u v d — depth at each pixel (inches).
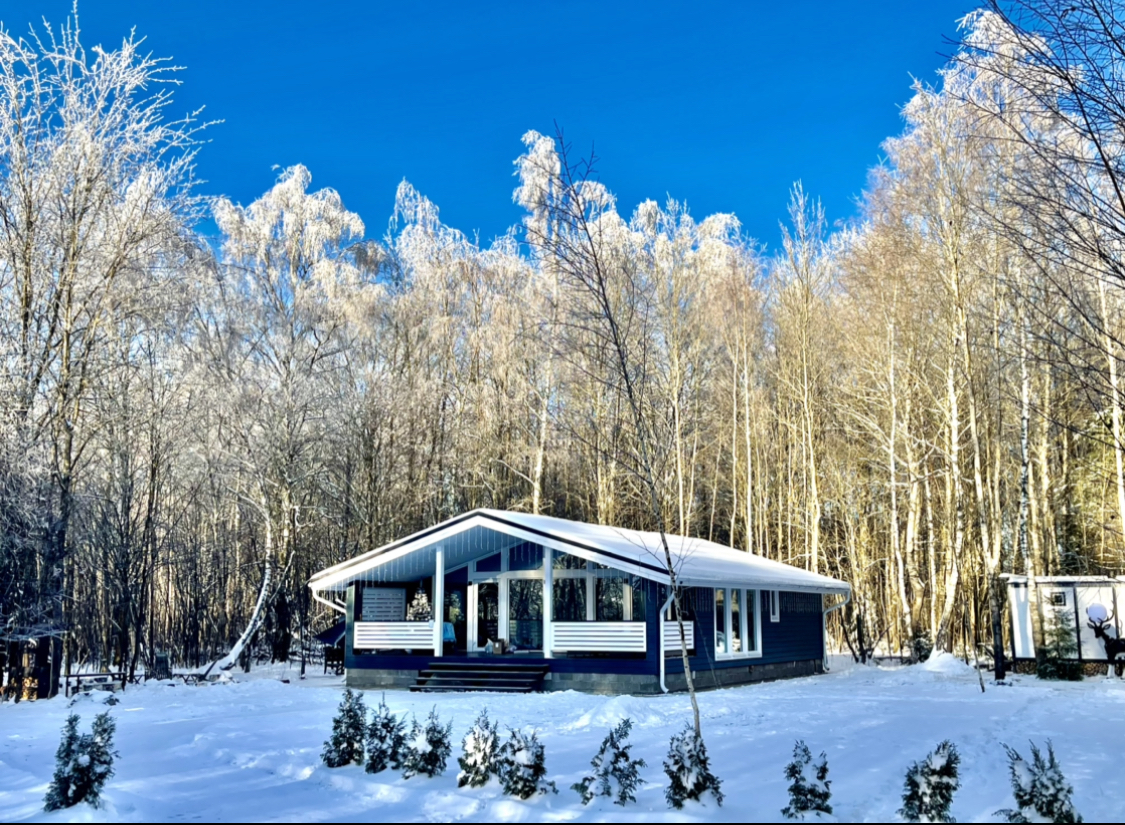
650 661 829.2
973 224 990.4
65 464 911.0
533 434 1456.7
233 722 619.2
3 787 416.5
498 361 1439.5
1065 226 397.7
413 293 1537.9
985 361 1154.0
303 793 390.6
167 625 1370.6
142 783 413.1
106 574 1057.5
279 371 1267.2
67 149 913.5
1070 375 440.8
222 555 1332.4
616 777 363.3
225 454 1189.1
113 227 937.5
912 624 1316.4
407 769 405.1
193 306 1133.7
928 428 1443.2
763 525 1578.5
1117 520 1326.3
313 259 1528.1
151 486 1053.2
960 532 1190.3
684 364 1489.9
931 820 315.9
